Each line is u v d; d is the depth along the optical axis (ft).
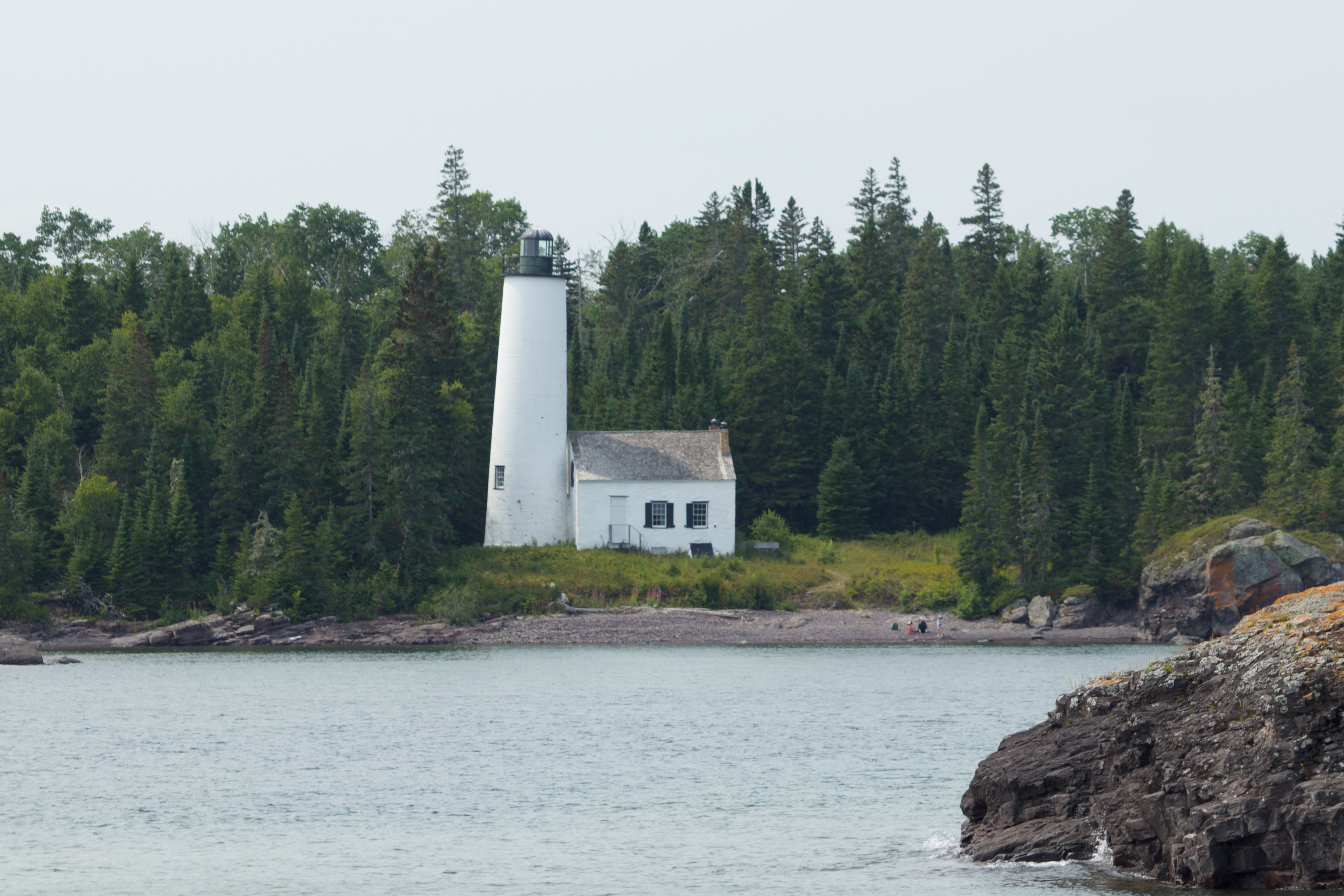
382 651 500.74
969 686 389.19
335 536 562.66
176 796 246.27
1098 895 171.63
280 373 602.85
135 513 566.36
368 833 219.82
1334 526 554.87
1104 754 190.08
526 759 281.33
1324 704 168.55
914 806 236.43
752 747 293.84
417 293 635.25
